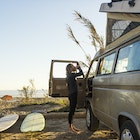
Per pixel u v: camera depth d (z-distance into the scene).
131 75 3.57
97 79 5.61
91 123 6.40
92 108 6.10
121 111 3.90
